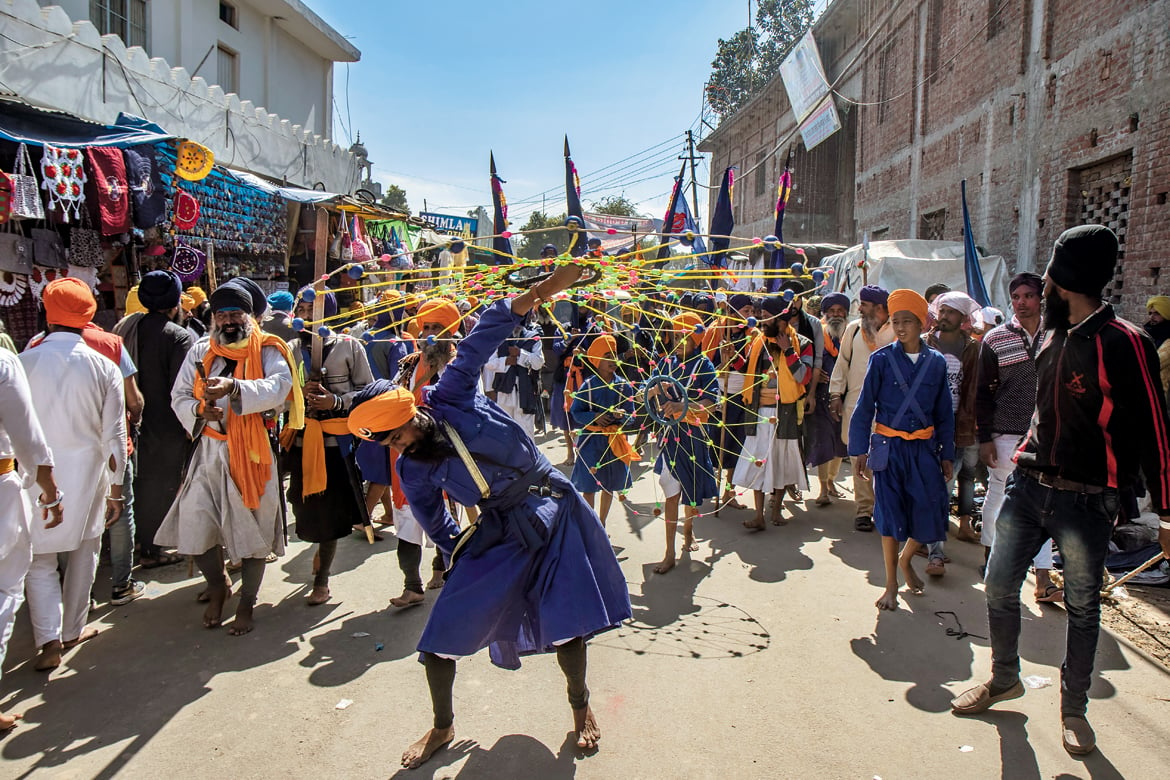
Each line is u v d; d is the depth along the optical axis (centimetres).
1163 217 727
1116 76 806
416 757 290
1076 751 294
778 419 582
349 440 436
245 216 904
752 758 294
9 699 337
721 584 480
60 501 354
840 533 588
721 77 2598
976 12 1156
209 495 395
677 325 551
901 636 402
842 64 1861
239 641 396
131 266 677
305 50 1625
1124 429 284
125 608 439
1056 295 302
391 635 404
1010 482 324
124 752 298
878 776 283
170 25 1195
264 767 289
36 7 739
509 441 280
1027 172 996
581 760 293
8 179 505
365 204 1063
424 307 440
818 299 809
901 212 1477
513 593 280
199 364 390
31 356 367
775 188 2195
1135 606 439
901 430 436
